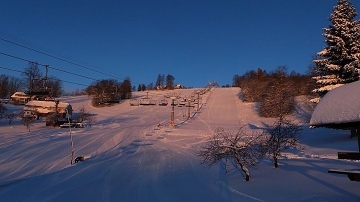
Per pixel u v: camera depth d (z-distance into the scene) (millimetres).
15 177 24797
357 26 35875
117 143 43375
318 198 12156
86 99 120812
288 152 26906
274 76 92750
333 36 36094
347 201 11477
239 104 93688
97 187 17453
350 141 30828
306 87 81812
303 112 68625
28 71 93312
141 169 23578
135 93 142000
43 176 21797
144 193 15555
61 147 39312
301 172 17141
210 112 83812
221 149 17078
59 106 73000
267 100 72688
